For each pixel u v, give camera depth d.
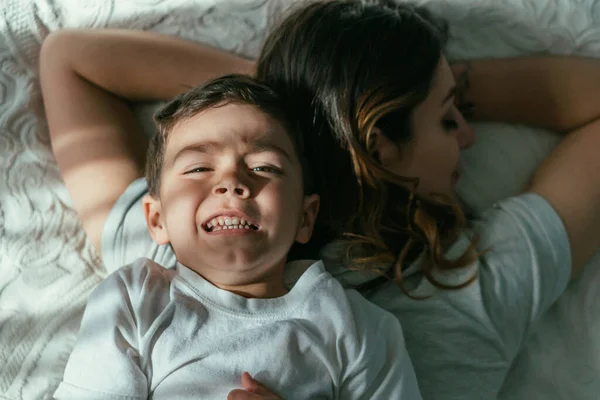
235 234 0.89
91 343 0.90
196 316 0.90
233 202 0.88
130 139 1.14
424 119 1.03
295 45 1.04
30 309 1.05
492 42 1.27
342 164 1.04
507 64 1.21
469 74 1.21
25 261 1.08
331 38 1.02
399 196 1.04
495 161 1.21
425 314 1.02
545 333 1.14
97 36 1.17
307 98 1.03
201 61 1.19
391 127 1.02
